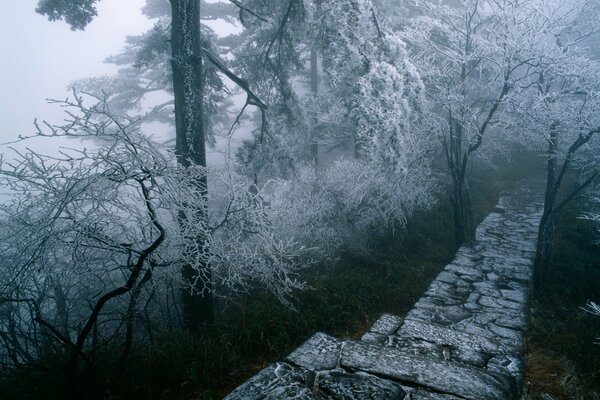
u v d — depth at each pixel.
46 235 4.29
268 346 5.47
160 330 6.78
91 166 4.32
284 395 2.89
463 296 8.26
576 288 9.25
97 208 4.39
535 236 12.08
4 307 5.18
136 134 4.57
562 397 4.97
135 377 4.38
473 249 11.06
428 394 3.03
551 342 6.58
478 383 3.28
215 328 6.25
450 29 11.02
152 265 4.72
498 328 6.87
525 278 9.19
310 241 9.66
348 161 11.73
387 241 10.77
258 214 6.61
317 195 10.38
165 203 4.95
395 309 7.86
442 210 13.45
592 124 8.32
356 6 8.52
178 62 6.92
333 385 3.05
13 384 4.53
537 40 9.29
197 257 5.48
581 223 12.83
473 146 10.33
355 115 8.62
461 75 10.51
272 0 10.86
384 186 10.12
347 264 9.49
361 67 8.56
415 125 10.84
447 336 5.00
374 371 3.31
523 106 9.53
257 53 12.04
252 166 10.83
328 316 6.74
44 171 4.35
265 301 7.46
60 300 6.19
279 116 11.77
